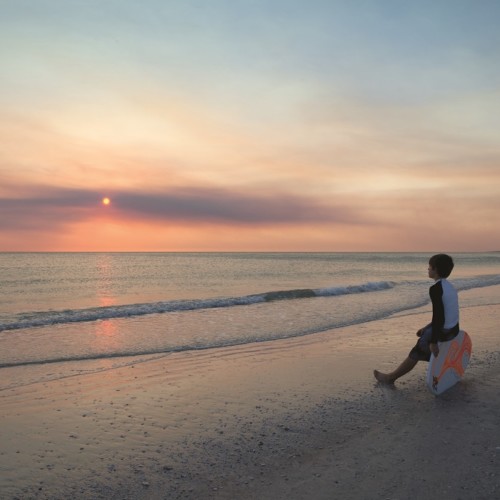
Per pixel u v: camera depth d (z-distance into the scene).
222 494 3.60
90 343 9.59
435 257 6.11
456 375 6.27
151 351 8.86
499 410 5.52
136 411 5.56
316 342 9.73
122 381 6.84
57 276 41.97
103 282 34.34
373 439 4.68
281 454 4.35
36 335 10.46
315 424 5.13
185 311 14.68
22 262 83.81
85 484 3.78
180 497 3.57
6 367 7.62
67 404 5.80
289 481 3.79
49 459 4.25
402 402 5.88
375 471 3.95
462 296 19.73
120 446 4.55
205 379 6.97
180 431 4.94
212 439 4.72
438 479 3.78
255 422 5.21
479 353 8.46
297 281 34.94
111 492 3.65
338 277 41.00
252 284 31.94
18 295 24.12
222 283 33.12
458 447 4.44
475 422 5.12
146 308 14.55
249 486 3.72
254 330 11.18
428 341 6.18
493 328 11.22
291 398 6.07
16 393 6.23
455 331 6.14
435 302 5.96
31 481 3.82
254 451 4.42
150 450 4.45
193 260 106.19
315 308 15.50
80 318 12.80
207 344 9.52
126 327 11.58
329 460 4.19
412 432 4.85
